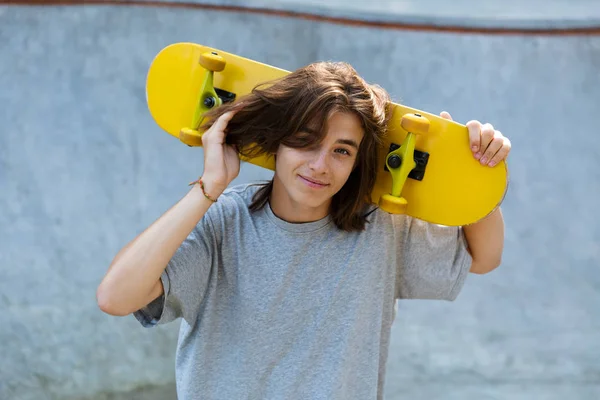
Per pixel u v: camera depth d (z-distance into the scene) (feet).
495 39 16.74
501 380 11.69
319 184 4.75
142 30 14.71
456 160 5.18
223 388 5.05
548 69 16.70
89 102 14.10
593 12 18.79
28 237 12.86
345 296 5.06
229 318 5.09
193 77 5.47
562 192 15.52
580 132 16.24
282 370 5.04
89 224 13.21
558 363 12.17
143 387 11.12
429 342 12.59
